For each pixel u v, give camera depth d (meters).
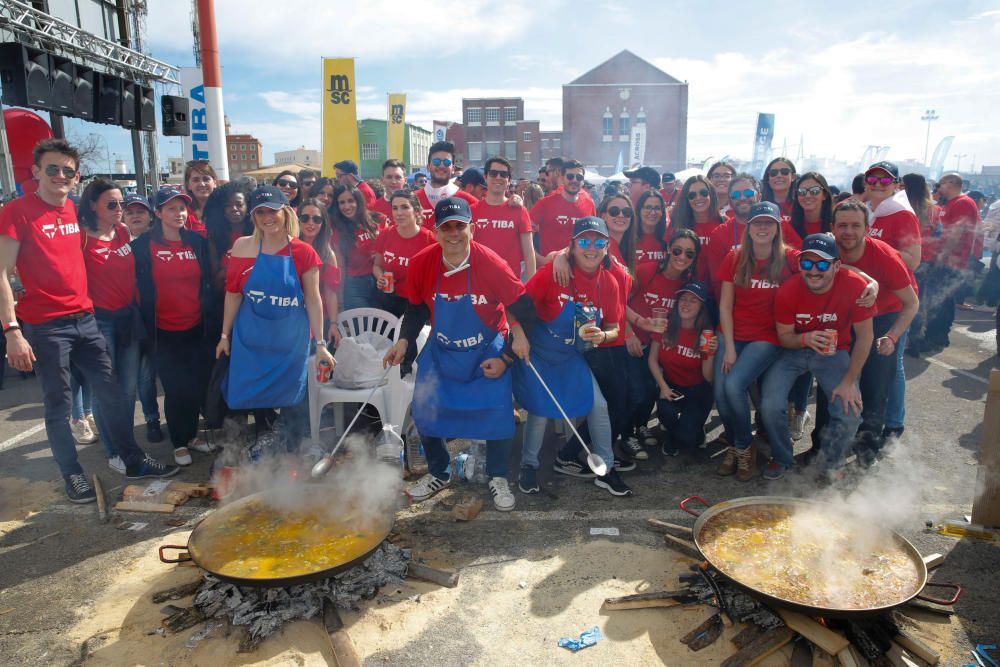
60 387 3.88
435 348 3.79
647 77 45.31
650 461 4.59
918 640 2.58
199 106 9.84
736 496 4.02
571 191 5.77
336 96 11.81
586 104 45.88
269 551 2.94
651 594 2.89
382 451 4.34
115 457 4.48
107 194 4.12
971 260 10.02
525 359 3.71
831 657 2.50
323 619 2.77
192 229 5.09
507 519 3.76
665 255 4.59
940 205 7.89
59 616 2.89
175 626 2.76
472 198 5.57
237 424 4.84
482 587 3.07
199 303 4.54
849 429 4.03
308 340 4.09
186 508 3.93
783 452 4.18
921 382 6.21
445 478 4.12
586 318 3.75
